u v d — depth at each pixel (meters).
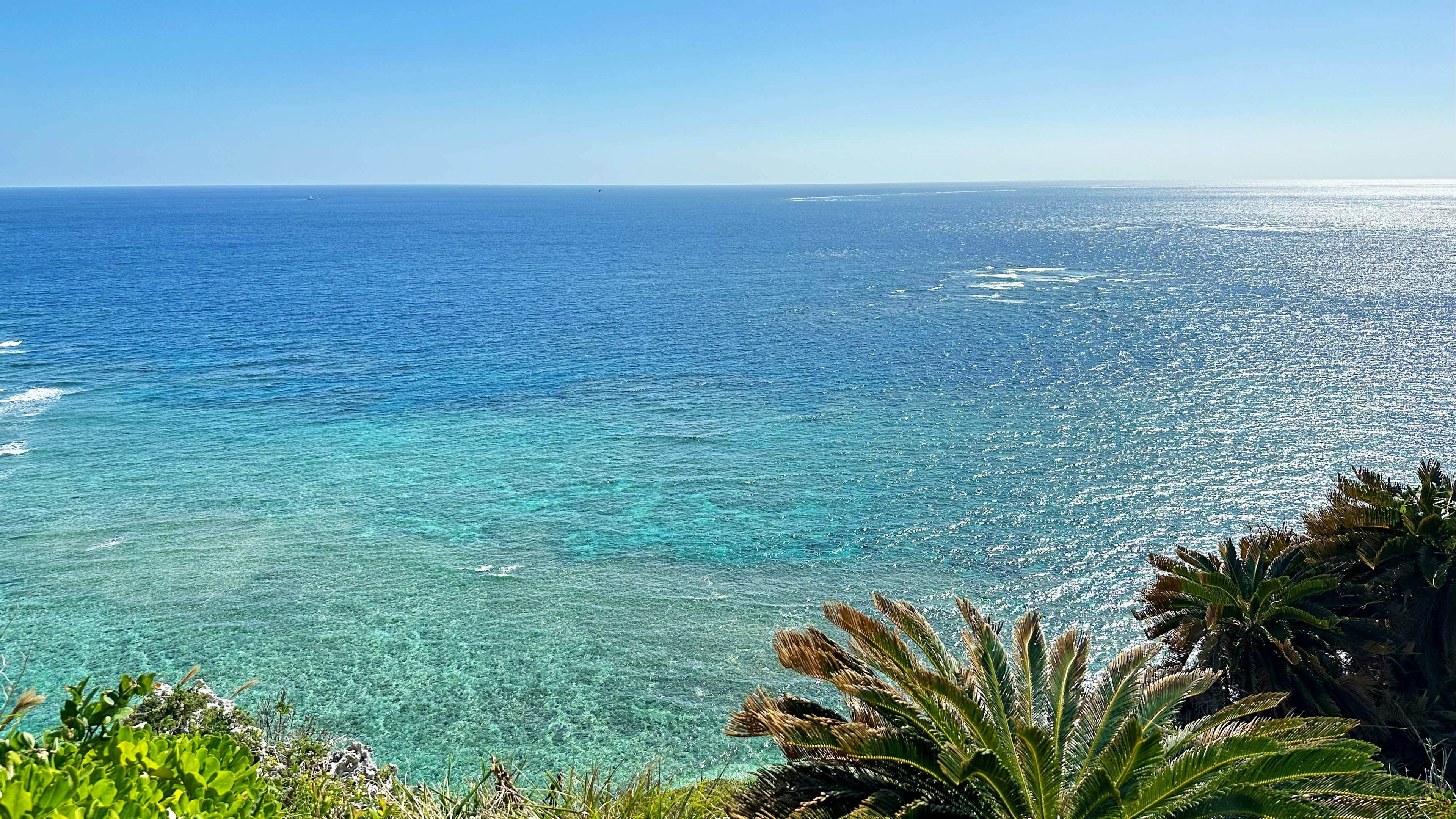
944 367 92.25
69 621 41.41
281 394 82.25
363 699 35.91
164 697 14.73
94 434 69.19
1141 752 9.12
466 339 109.88
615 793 13.66
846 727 9.87
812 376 89.69
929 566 48.22
